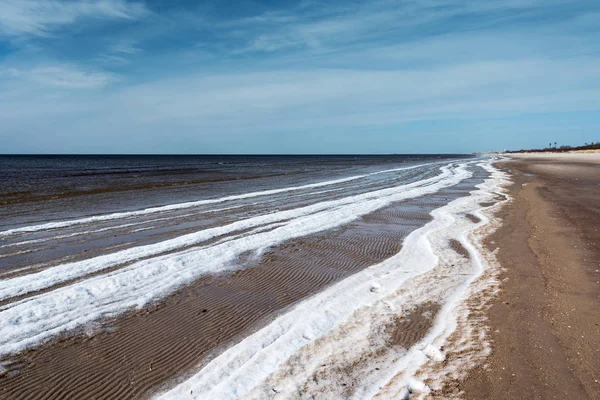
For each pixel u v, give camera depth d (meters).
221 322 5.81
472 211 14.70
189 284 7.30
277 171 46.44
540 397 3.83
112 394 4.16
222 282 7.45
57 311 6.05
